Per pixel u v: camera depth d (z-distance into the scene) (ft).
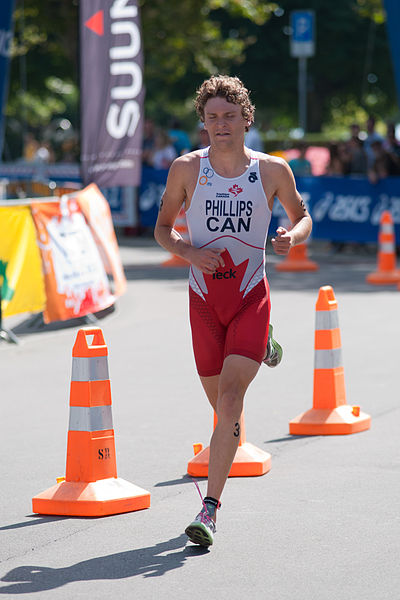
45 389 61.00
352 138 144.77
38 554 34.09
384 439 48.32
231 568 32.35
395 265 119.85
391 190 137.80
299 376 63.00
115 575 31.99
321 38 283.79
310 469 43.57
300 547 34.06
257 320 36.06
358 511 37.73
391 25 125.18
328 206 142.20
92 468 38.73
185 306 93.35
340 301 94.84
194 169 36.35
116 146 99.86
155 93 304.71
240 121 35.76
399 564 32.35
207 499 34.35
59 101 350.84
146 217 160.45
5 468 44.80
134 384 61.52
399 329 78.89
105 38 97.35
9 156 291.79
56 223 79.97
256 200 36.14
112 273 89.56
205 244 36.63
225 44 230.68
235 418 35.06
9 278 74.90
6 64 113.91
